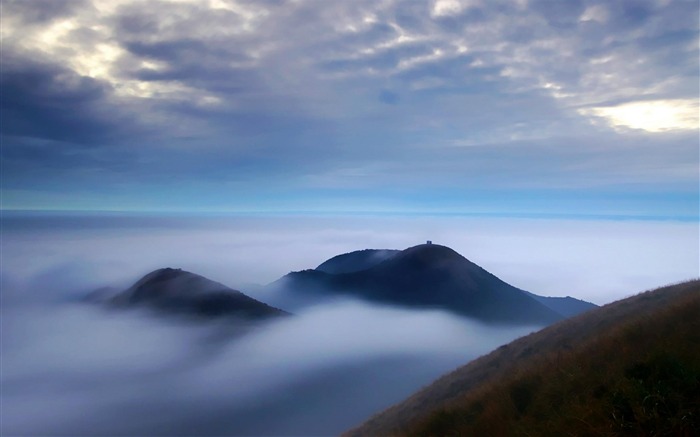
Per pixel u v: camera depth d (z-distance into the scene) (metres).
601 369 12.50
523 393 13.80
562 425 10.24
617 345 14.01
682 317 14.07
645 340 13.46
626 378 10.71
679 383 9.67
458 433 13.27
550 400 11.98
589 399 10.69
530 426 11.12
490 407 13.41
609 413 9.65
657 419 8.86
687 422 8.63
